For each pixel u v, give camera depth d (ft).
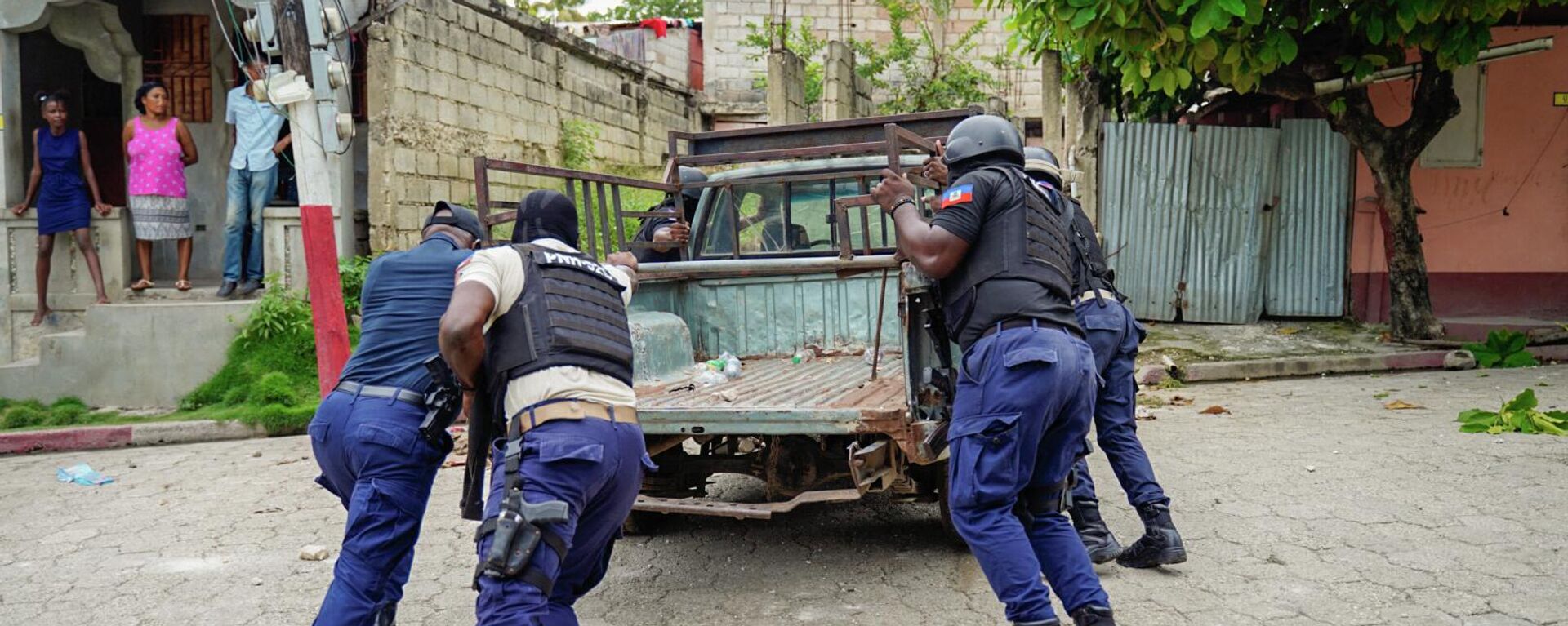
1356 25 29.35
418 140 30.86
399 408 10.92
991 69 61.31
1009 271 10.57
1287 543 14.90
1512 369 30.68
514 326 9.62
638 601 13.62
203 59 35.55
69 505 19.49
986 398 10.40
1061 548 10.86
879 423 12.94
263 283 30.25
